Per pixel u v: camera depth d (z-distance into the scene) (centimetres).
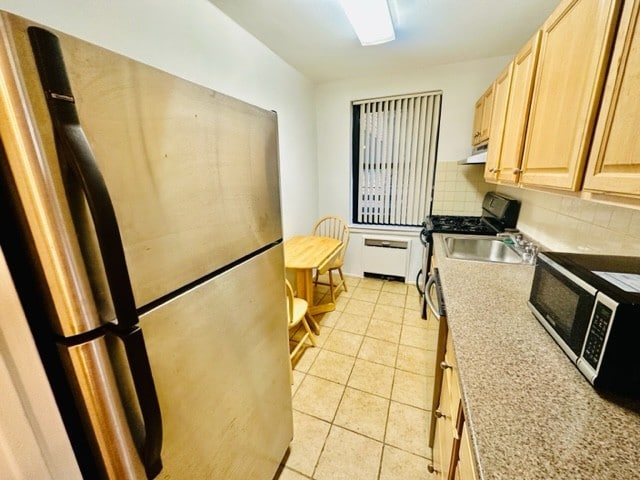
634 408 64
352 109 320
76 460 49
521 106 142
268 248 105
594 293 69
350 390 181
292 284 294
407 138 305
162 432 59
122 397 52
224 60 179
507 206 226
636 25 66
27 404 42
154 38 133
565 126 98
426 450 142
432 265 223
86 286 45
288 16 178
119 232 46
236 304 87
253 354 99
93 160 42
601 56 77
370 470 133
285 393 129
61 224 42
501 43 221
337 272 377
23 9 90
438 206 306
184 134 62
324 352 219
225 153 76
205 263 72
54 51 39
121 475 54
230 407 89
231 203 80
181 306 66
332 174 340
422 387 183
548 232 176
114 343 50
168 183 60
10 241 44
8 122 37
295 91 275
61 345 46
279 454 127
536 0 163
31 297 46
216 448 83
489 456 54
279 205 108
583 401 66
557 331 87
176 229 63
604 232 125
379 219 343
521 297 122
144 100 53
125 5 119
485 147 237
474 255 226
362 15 164
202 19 160
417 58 250
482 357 82
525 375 75
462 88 268
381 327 251
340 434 151
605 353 65
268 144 96
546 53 116
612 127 74
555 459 53
